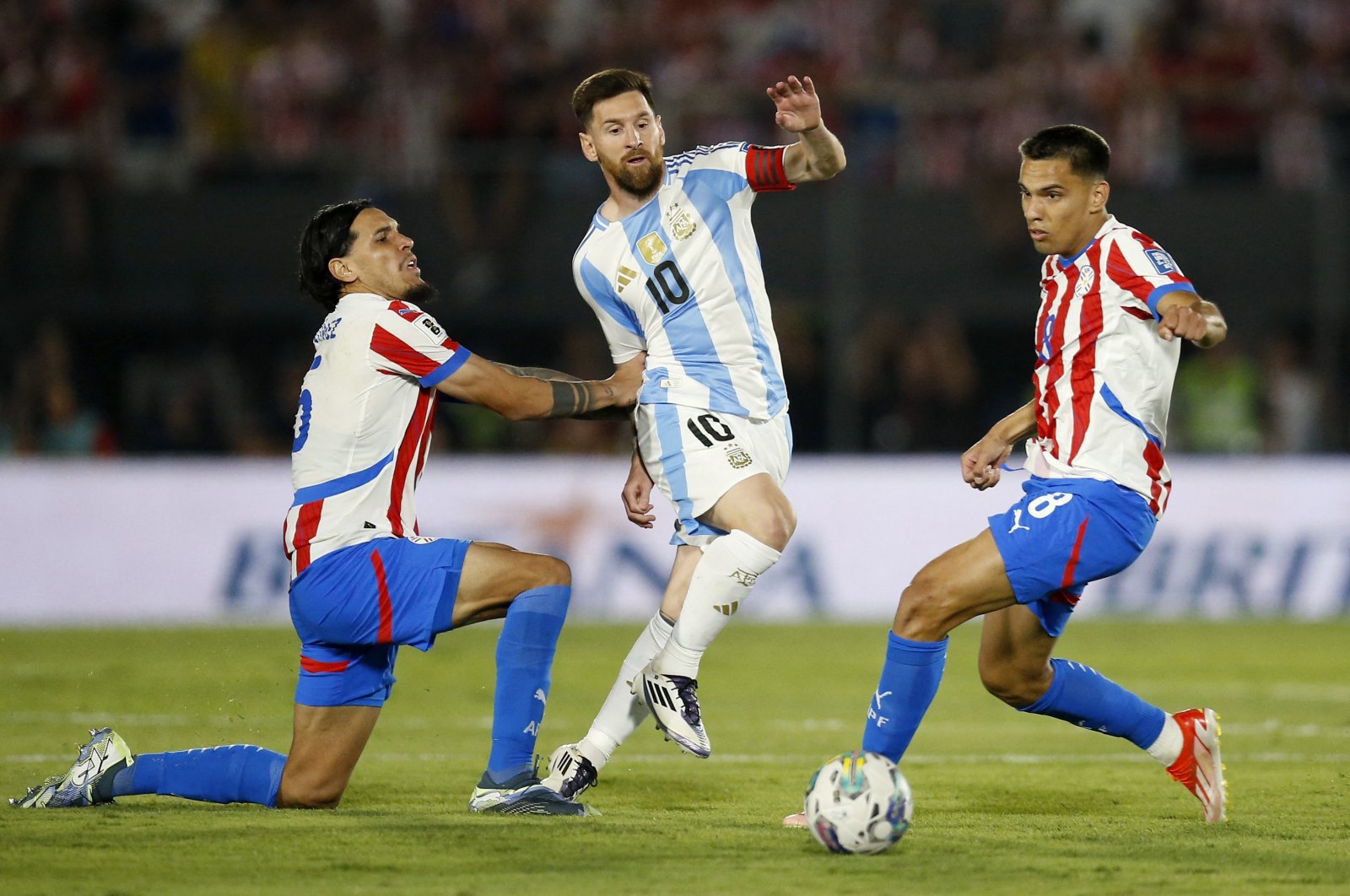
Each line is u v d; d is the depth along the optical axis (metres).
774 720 28.92
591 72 60.84
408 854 15.60
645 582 49.69
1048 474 18.31
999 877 14.66
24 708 29.81
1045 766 23.30
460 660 39.34
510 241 55.03
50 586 48.47
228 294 55.25
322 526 18.33
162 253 55.16
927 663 17.80
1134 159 58.28
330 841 16.23
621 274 19.80
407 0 62.81
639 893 13.91
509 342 57.00
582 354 55.34
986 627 18.77
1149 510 17.89
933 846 16.33
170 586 48.88
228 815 18.02
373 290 19.25
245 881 14.38
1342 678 35.41
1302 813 18.98
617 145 19.36
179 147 58.81
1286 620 49.00
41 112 58.53
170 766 18.81
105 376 57.38
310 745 18.48
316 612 18.25
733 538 18.67
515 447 56.12
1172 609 50.47
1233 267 55.81
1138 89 59.00
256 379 58.00
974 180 55.38
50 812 18.23
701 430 19.38
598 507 49.84
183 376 57.72
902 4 64.62
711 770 22.91
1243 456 55.06
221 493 49.28
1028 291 55.25
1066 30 64.19
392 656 19.00
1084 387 17.98
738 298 19.73
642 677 18.62
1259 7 64.62
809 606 50.28
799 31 63.50
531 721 18.36
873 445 54.94
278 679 34.41
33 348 54.91
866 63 63.56
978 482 19.45
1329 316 55.44
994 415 59.00
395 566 18.25
